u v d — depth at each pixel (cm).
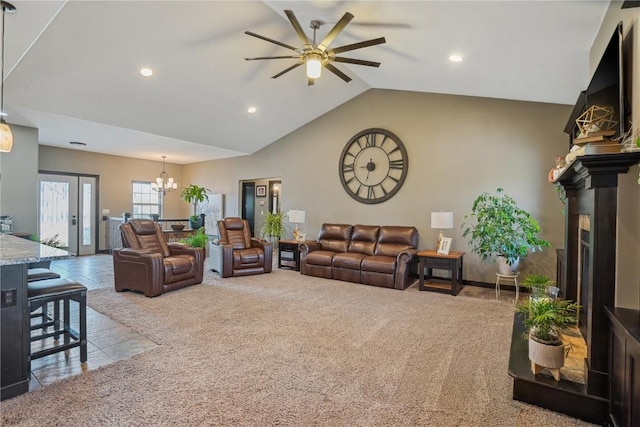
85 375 232
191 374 235
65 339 269
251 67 484
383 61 434
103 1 327
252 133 702
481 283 520
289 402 204
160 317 353
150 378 229
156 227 513
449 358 267
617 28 202
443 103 553
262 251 592
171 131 618
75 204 777
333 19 354
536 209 483
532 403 204
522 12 248
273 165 773
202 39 407
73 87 443
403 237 543
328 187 682
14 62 317
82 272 581
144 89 481
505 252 441
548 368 205
